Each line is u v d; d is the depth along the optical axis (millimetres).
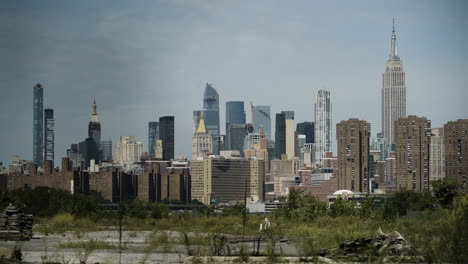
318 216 107688
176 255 49719
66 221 109500
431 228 56250
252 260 43656
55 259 46094
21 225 72750
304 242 49750
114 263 44562
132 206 140875
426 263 40062
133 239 71688
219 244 46906
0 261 44125
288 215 113250
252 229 86312
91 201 152875
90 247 53000
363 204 122312
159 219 132375
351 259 43281
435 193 119125
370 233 62031
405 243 44531
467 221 39375
